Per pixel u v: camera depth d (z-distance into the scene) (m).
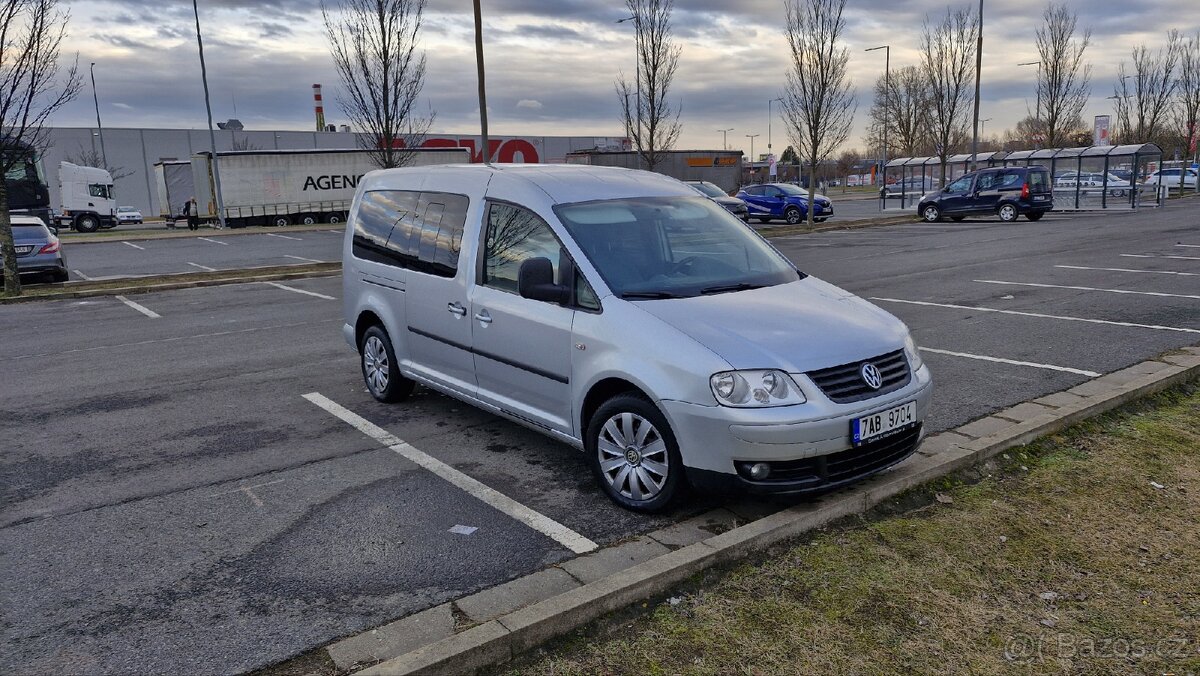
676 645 3.14
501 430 5.99
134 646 3.26
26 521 4.50
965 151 58.06
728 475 3.94
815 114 25.53
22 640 3.32
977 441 5.01
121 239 30.48
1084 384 6.54
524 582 3.68
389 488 4.89
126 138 62.25
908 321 9.65
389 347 6.51
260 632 3.35
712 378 3.91
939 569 3.68
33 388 7.58
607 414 4.46
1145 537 3.96
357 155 38.41
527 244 4.99
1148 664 3.01
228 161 35.66
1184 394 6.23
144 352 9.15
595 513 4.47
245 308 12.36
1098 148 30.81
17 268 14.37
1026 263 14.88
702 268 4.86
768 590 3.52
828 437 3.89
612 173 5.63
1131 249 16.55
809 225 26.19
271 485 4.97
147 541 4.21
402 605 3.54
